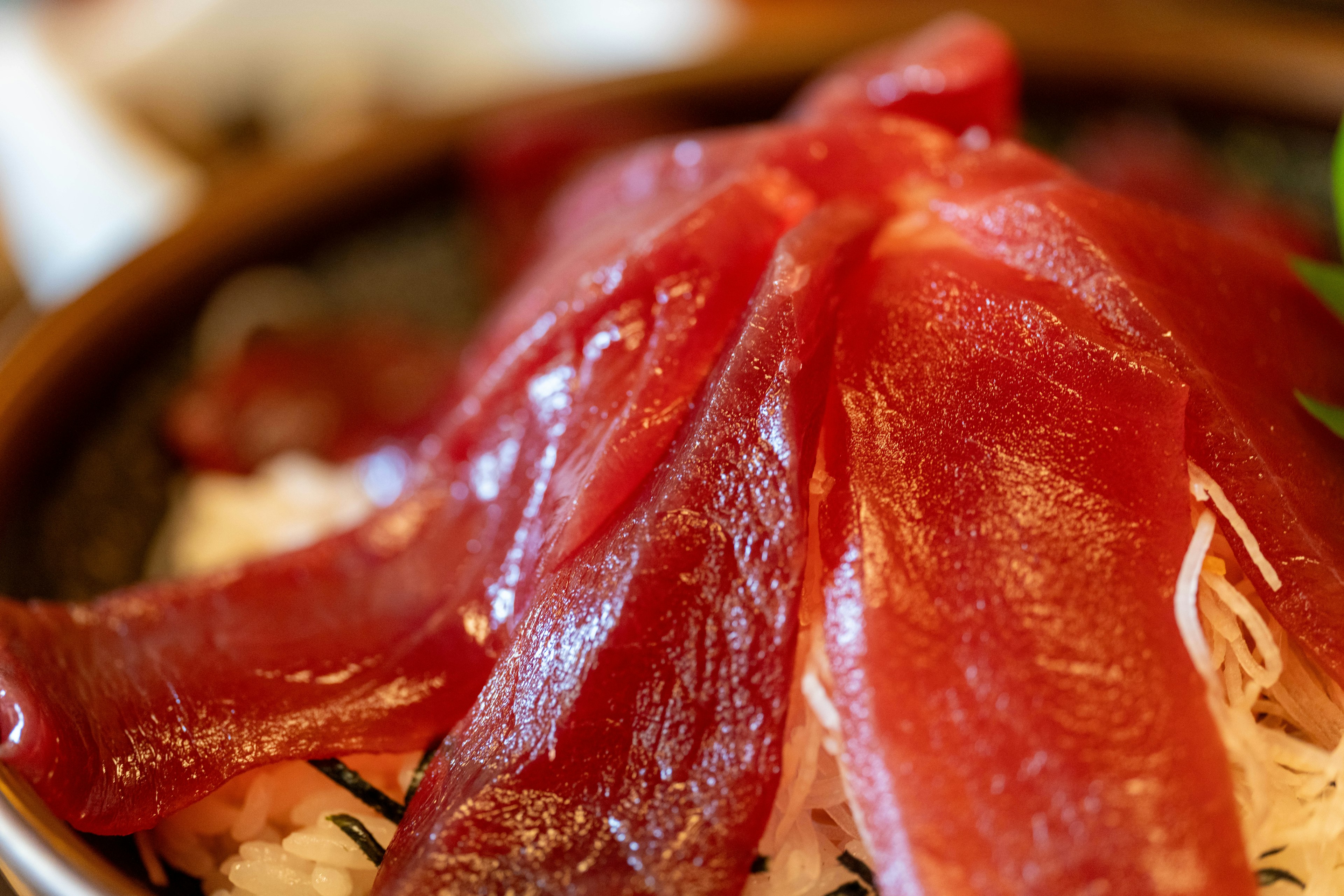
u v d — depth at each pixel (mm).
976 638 210
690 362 234
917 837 204
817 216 238
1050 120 413
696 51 428
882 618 211
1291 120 391
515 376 247
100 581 308
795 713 220
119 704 232
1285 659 226
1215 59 398
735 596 214
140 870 231
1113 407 219
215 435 333
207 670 237
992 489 216
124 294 324
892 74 291
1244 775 217
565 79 410
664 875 209
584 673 216
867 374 225
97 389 316
